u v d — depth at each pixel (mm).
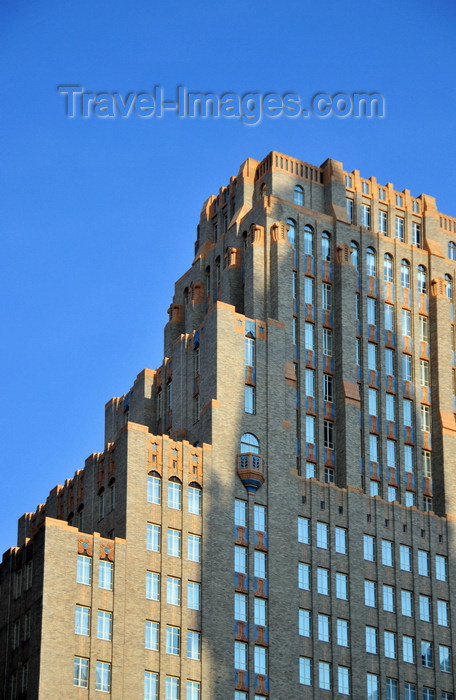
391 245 164750
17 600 138625
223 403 147875
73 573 134500
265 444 148500
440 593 152375
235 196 166250
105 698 131875
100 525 143875
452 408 161625
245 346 151500
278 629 142500
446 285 167000
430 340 163875
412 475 157500
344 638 145875
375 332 160250
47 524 135125
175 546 140375
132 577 137000
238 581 142500
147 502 140500
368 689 145125
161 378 159500
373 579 149500
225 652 139000
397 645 148125
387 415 158125
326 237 161375
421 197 170500
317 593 146250
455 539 155250
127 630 134875
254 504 145750
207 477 144250
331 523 149375
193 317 164125
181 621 138000
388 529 152375
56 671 130750
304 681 142625
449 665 150125
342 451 153250
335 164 164875
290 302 155875
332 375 156625
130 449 141625
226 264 160875
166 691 135125
